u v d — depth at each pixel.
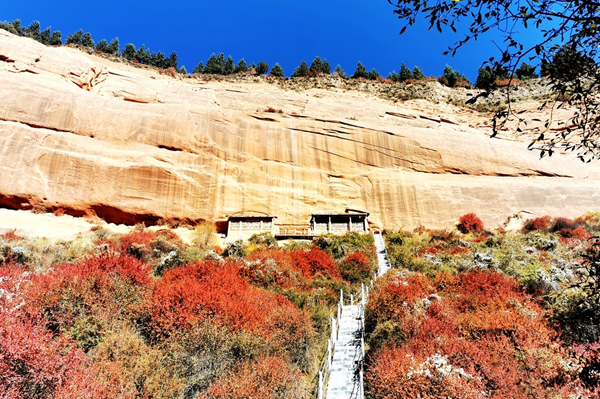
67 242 17.25
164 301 9.11
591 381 5.53
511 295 11.83
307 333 9.92
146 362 7.09
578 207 27.30
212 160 26.53
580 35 3.23
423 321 9.84
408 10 3.52
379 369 7.86
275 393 7.23
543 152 3.78
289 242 22.70
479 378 7.21
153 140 25.88
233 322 9.10
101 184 22.47
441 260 18.11
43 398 5.50
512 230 25.55
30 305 7.53
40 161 21.52
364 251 19.94
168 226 23.25
